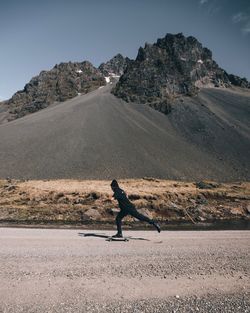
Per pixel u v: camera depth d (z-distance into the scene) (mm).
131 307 7898
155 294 8766
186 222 41375
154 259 12219
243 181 171625
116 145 189750
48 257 11453
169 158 183500
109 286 9031
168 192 59000
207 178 168000
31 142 188500
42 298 7984
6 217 38188
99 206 46312
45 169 155125
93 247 13773
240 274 11156
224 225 38625
